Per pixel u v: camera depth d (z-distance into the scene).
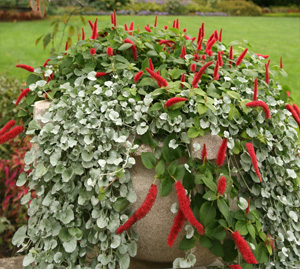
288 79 4.95
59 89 1.91
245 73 1.99
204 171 1.60
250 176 1.78
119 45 2.00
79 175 1.70
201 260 1.78
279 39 7.21
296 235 1.82
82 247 1.67
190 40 2.16
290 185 1.83
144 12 10.98
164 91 1.67
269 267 1.74
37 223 1.77
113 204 1.60
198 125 1.63
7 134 1.74
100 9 9.27
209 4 13.55
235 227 1.58
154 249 1.73
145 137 1.64
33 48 8.08
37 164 1.72
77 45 2.01
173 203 1.62
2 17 11.78
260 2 14.34
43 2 2.24
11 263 2.32
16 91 3.58
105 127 1.66
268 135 1.76
